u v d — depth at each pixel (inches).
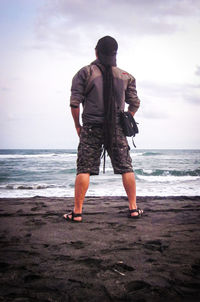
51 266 60.1
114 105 107.2
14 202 162.6
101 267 59.4
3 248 73.2
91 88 106.9
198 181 429.4
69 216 108.7
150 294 47.6
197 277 54.1
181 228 94.3
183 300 45.7
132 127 111.1
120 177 496.7
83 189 107.3
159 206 141.5
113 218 111.7
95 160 109.0
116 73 109.8
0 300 45.3
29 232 90.2
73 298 46.3
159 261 62.6
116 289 49.4
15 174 588.7
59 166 855.1
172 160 1238.3
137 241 78.8
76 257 65.6
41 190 308.3
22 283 51.8
